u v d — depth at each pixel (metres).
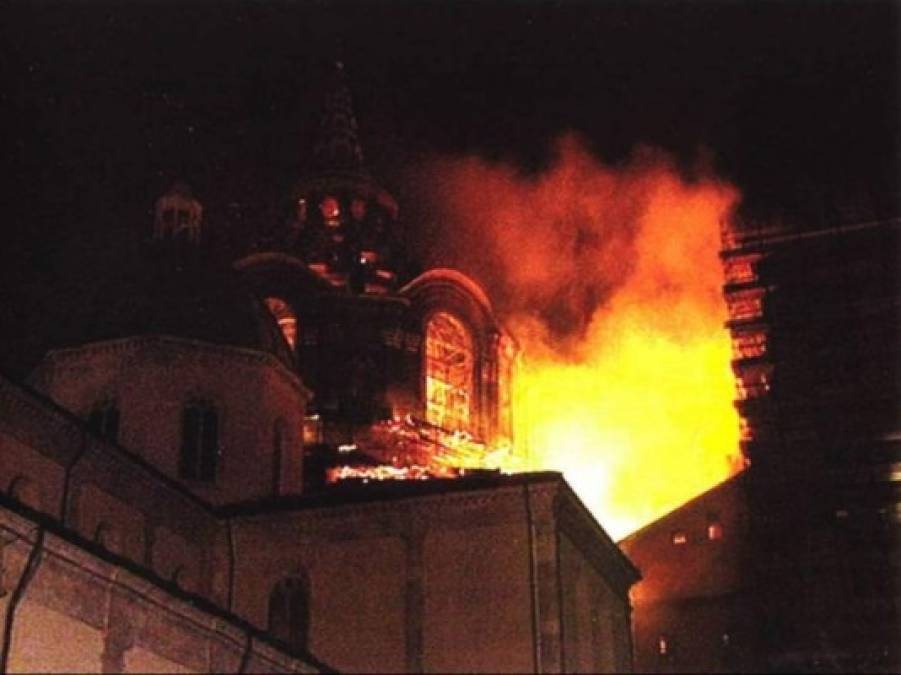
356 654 33.03
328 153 60.62
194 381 38.38
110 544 32.75
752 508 38.19
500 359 55.03
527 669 31.62
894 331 49.72
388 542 34.31
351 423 50.56
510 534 33.38
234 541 35.75
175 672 27.81
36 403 31.27
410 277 56.00
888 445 44.81
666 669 33.56
